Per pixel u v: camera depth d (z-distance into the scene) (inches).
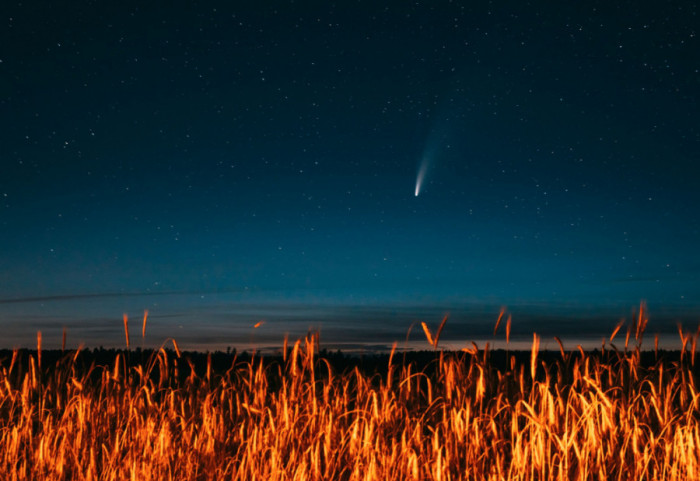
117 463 140.5
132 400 177.3
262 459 136.6
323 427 154.7
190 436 152.6
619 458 131.3
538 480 124.3
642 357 176.6
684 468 122.9
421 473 126.3
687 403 161.6
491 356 185.9
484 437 152.9
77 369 205.2
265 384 181.3
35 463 140.5
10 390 182.1
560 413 148.1
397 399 174.4
